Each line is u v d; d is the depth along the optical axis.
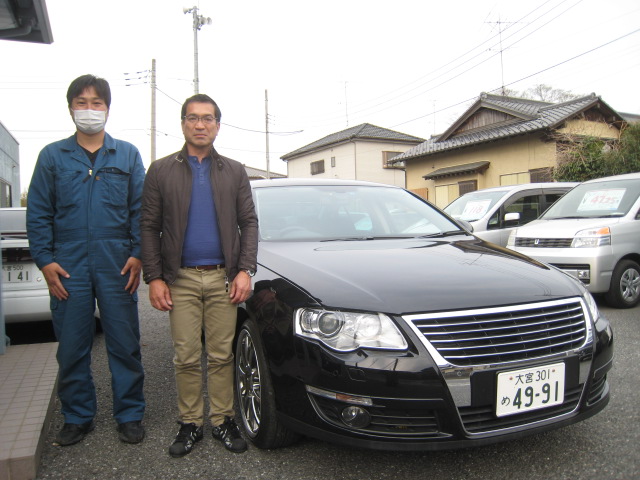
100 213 2.58
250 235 2.56
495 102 17.95
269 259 2.78
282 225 3.29
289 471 2.33
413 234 3.39
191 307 2.53
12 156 16.19
